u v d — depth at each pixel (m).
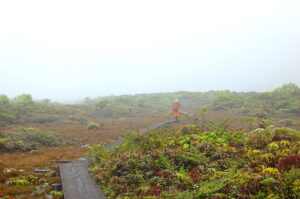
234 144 10.84
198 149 10.50
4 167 11.04
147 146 11.32
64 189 8.50
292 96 34.56
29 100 35.03
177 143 11.69
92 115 33.31
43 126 24.05
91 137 20.23
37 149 15.65
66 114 32.22
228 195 6.49
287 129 10.76
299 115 25.50
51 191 8.57
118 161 9.89
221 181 6.92
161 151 10.29
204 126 15.68
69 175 10.04
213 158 9.77
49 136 18.17
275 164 7.80
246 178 6.74
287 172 6.95
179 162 9.60
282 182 6.13
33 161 12.53
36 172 10.77
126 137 13.03
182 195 6.70
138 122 28.52
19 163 12.00
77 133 21.42
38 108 32.00
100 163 10.96
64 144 17.67
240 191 6.44
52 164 12.11
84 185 8.90
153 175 8.92
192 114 29.94
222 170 8.67
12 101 34.16
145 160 9.68
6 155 13.51
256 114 26.62
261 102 33.34
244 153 9.57
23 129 19.98
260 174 6.94
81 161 12.42
